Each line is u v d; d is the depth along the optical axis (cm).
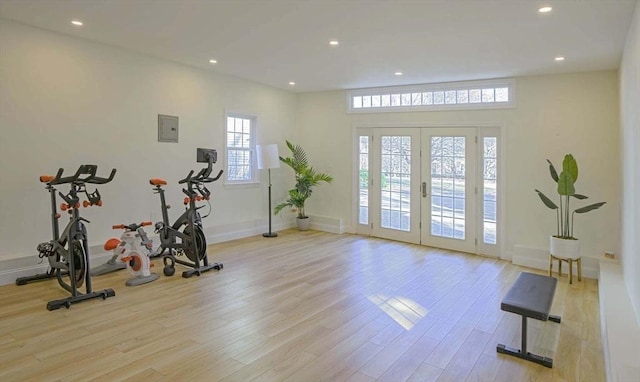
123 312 358
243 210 701
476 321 350
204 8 353
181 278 460
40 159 446
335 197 758
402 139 675
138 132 534
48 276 442
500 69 529
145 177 545
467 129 609
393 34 405
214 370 262
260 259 551
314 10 348
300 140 794
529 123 557
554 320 353
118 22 399
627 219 372
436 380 255
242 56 515
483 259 573
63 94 459
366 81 647
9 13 383
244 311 364
